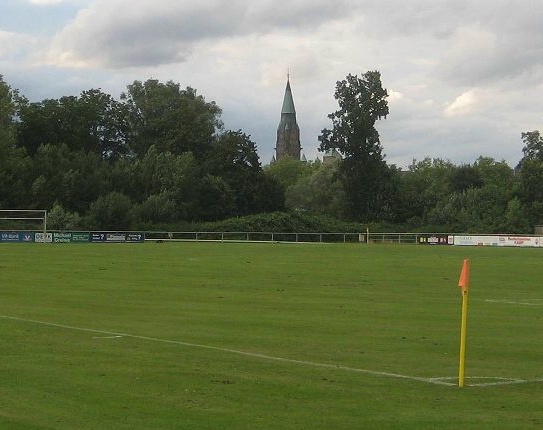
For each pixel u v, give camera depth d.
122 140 155.50
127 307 30.14
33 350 19.83
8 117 132.12
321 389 15.79
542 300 35.22
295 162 197.25
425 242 114.62
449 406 14.58
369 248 90.69
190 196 131.00
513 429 13.05
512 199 134.50
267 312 29.14
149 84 159.25
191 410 13.93
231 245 94.44
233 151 142.38
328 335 23.45
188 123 150.88
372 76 138.50
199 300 33.00
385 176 139.88
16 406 14.02
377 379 16.89
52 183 121.50
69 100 147.12
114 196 114.31
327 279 44.78
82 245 89.31
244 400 14.73
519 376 17.55
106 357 18.97
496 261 66.06
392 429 12.96
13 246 84.50
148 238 111.12
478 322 27.33
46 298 32.94
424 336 23.53
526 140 149.38
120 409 13.91
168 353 19.75
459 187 164.38
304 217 121.56
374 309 30.66
